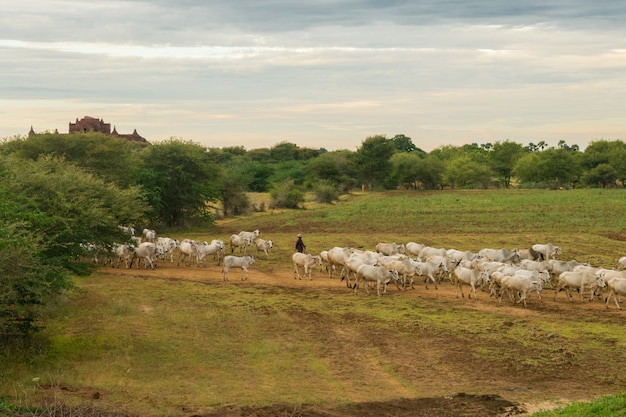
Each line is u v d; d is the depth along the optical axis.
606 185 109.00
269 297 28.06
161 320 23.78
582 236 49.94
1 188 21.28
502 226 56.47
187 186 60.12
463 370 18.61
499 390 17.03
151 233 44.03
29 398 15.38
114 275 33.50
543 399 16.38
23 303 19.23
